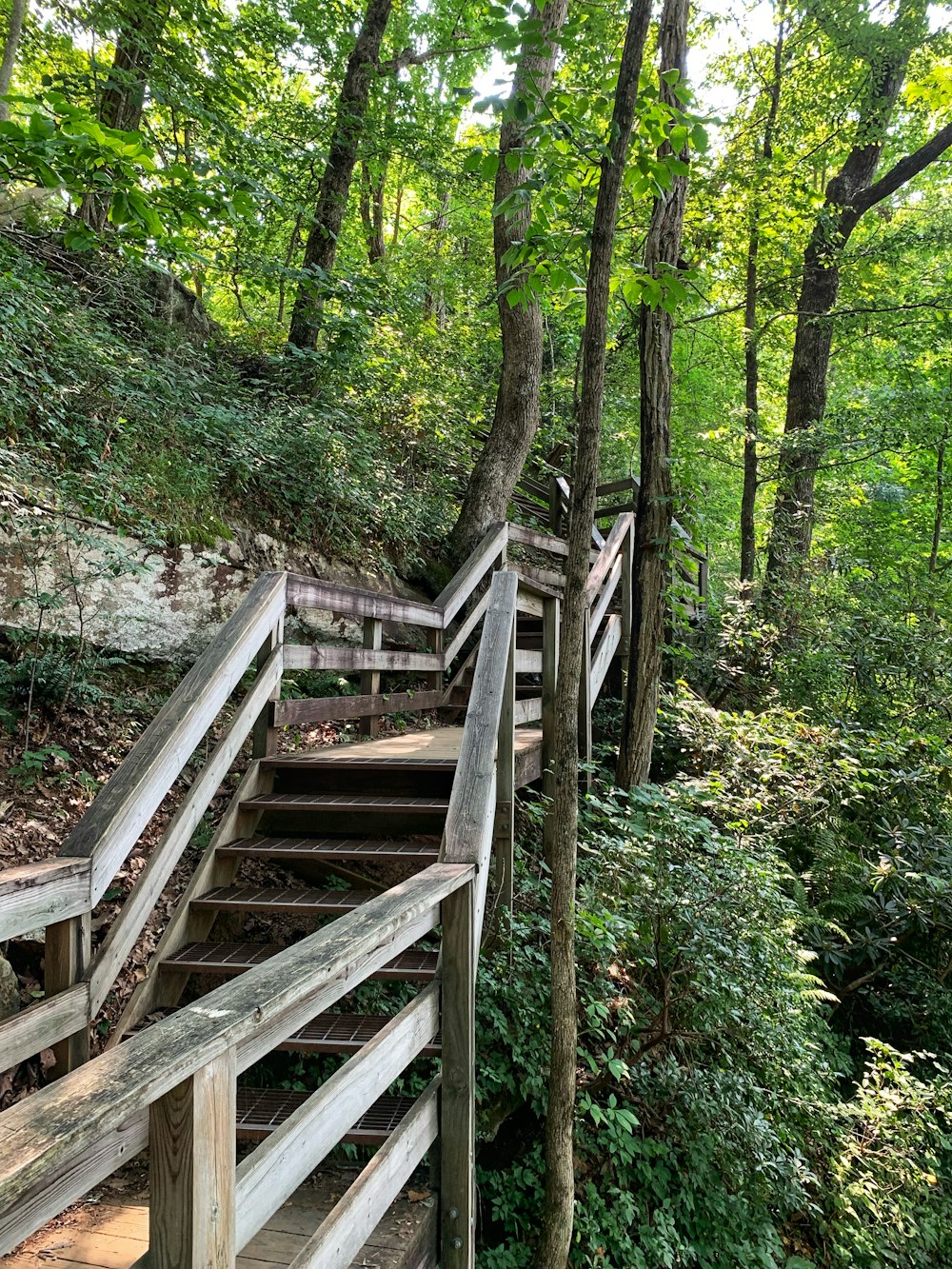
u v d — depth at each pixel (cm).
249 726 356
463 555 798
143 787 265
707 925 392
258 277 784
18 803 371
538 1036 341
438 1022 239
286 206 786
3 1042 210
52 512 441
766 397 1605
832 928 528
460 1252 231
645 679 624
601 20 305
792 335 1298
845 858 575
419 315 991
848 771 609
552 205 312
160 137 788
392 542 750
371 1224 183
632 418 1355
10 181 434
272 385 766
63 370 509
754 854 484
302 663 405
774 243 1142
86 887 238
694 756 666
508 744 387
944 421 1100
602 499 1096
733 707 852
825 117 1181
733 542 1566
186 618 518
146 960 322
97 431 507
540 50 291
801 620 888
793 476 1134
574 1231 312
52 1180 102
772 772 616
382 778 383
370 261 1470
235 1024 125
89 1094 102
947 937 567
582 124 292
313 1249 153
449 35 1231
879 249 1196
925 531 1488
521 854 440
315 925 374
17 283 496
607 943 356
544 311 847
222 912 352
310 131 977
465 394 1027
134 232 411
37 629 426
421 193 1612
